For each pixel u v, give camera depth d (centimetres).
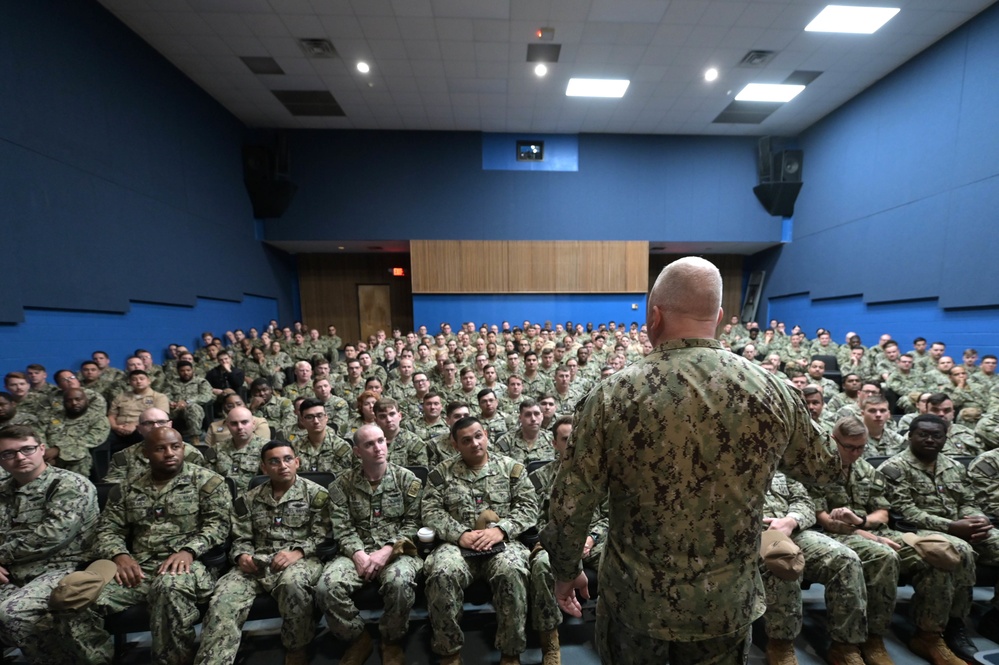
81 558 188
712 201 906
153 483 194
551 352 473
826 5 514
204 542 183
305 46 577
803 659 175
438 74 654
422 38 566
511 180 886
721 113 797
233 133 773
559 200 895
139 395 390
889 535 191
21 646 158
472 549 180
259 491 198
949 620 178
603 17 529
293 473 198
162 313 578
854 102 736
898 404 419
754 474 80
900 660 175
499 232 895
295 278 1031
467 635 193
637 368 88
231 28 538
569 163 891
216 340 644
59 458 304
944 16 535
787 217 914
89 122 461
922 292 618
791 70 654
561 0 498
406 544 181
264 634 195
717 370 82
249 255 820
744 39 575
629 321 922
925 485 202
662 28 551
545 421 322
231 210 760
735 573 83
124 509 190
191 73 635
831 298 805
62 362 424
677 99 740
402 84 682
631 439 82
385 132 861
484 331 802
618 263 909
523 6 507
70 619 159
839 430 199
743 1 505
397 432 288
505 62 623
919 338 554
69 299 429
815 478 91
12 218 375
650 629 85
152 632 163
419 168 872
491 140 877
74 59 444
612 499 92
